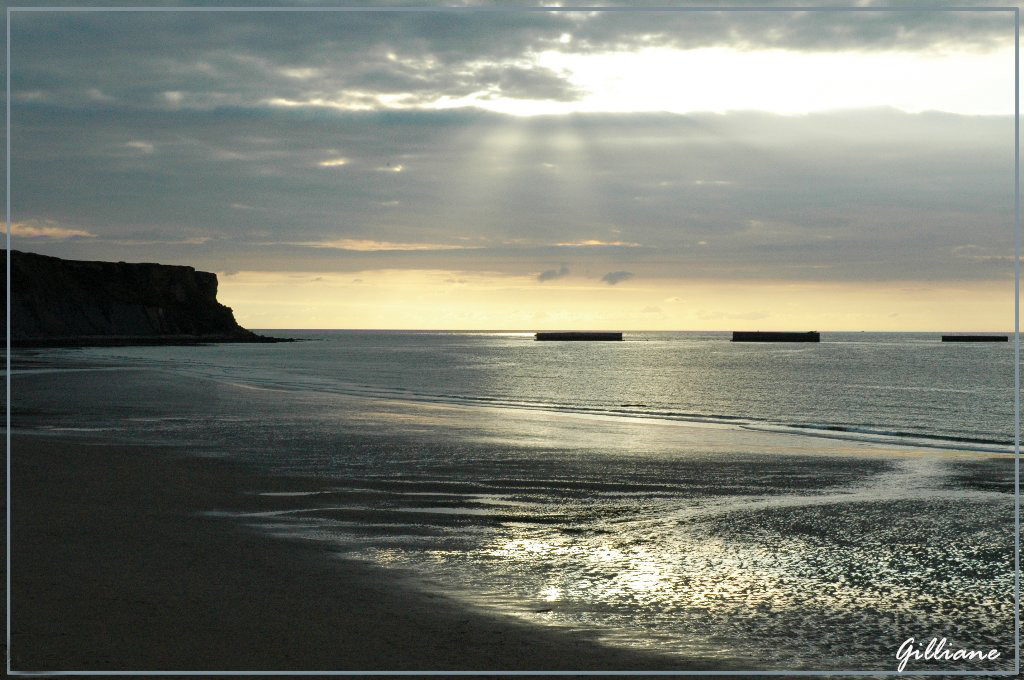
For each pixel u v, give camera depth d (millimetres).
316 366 72500
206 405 29172
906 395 43875
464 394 41406
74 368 54219
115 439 19422
